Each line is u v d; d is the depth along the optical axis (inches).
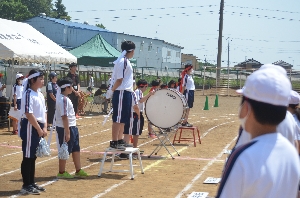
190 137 629.0
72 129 397.1
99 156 498.6
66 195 353.7
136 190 368.8
